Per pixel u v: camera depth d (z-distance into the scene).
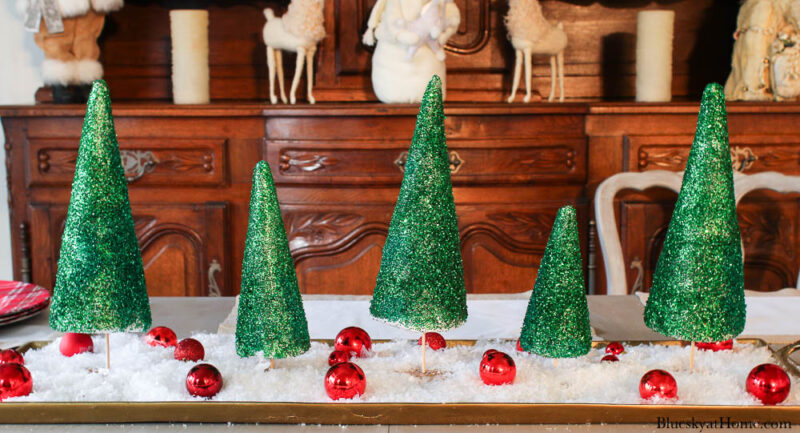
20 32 2.01
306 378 0.57
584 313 0.57
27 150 1.74
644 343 0.67
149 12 1.98
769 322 0.83
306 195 1.75
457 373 0.58
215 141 1.73
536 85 2.02
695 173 0.55
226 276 1.77
